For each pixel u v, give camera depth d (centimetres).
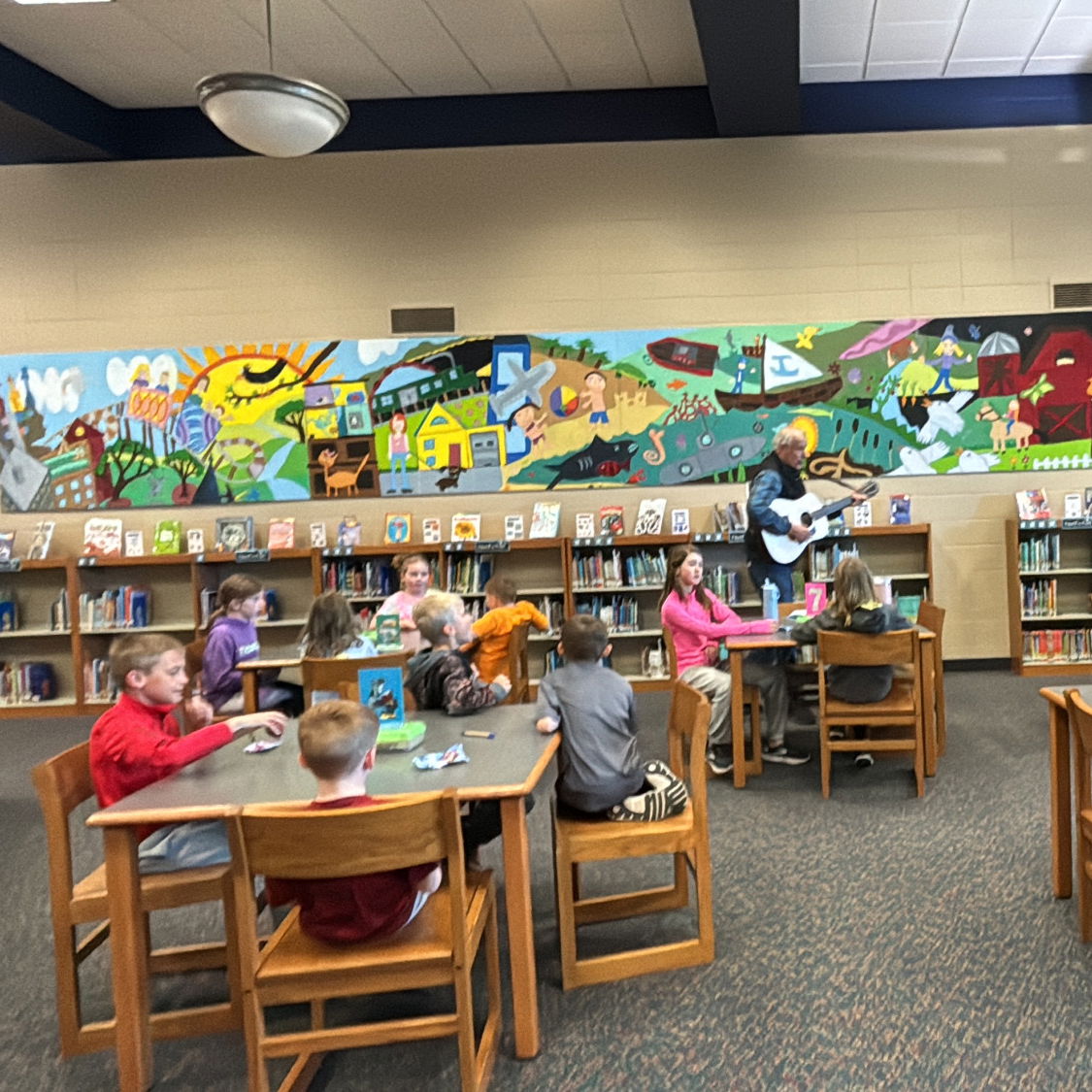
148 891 216
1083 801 251
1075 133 633
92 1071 217
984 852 317
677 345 648
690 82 632
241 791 213
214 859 227
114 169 656
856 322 642
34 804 428
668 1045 214
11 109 555
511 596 486
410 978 185
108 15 505
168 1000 248
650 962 246
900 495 646
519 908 209
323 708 195
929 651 400
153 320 660
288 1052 183
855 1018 221
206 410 657
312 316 659
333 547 642
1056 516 643
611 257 652
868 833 339
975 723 495
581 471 653
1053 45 579
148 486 659
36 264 660
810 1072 201
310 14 511
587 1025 224
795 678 499
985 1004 225
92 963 274
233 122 363
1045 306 640
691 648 437
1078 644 621
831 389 645
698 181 647
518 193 652
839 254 645
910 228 641
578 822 252
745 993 234
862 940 259
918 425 643
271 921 289
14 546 658
